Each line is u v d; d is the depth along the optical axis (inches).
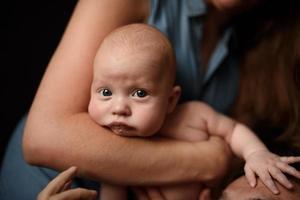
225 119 41.6
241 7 46.4
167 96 37.3
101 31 38.7
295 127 46.4
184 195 38.9
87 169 35.5
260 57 50.1
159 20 43.9
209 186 39.5
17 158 44.5
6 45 78.2
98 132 35.9
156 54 36.1
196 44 45.7
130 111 35.6
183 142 38.5
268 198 34.1
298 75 48.6
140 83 35.4
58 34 79.9
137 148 36.2
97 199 40.6
